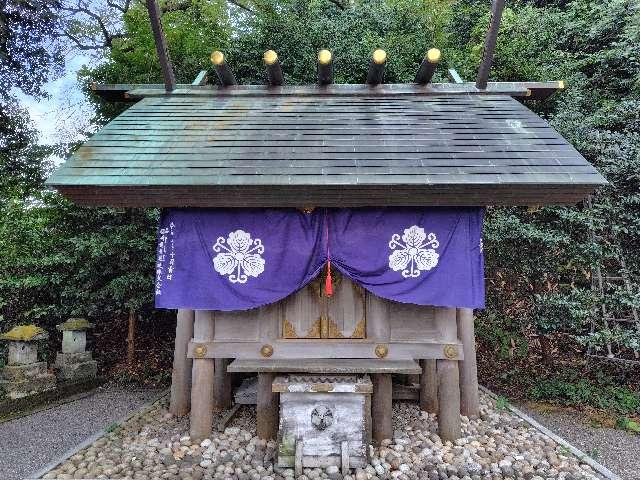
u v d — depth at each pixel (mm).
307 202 3914
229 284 4219
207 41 9312
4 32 9258
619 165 6832
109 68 8508
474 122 4762
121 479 3670
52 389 6727
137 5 11367
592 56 8977
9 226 8484
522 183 3637
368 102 5316
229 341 4430
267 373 4562
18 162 10117
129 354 8156
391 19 10719
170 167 3844
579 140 7176
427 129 4613
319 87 5559
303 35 9234
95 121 8734
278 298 4191
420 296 4156
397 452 4219
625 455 4773
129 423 5148
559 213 6883
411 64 9617
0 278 8039
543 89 5469
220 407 5828
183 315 5500
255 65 9180
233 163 3922
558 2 11555
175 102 5234
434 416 5504
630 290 6801
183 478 3686
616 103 8188
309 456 3904
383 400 4492
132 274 7547
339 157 4039
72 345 7574
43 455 4734
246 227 4262
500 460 4094
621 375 6797
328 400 3982
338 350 4375
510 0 12031
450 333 4391
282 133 4508
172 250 4262
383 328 4402
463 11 11953
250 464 4047
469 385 5363
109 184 3619
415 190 3750
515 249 6949
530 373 7250
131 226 7547
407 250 4195
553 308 6781
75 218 8055
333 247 4211
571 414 6027
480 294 4168
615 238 7012
